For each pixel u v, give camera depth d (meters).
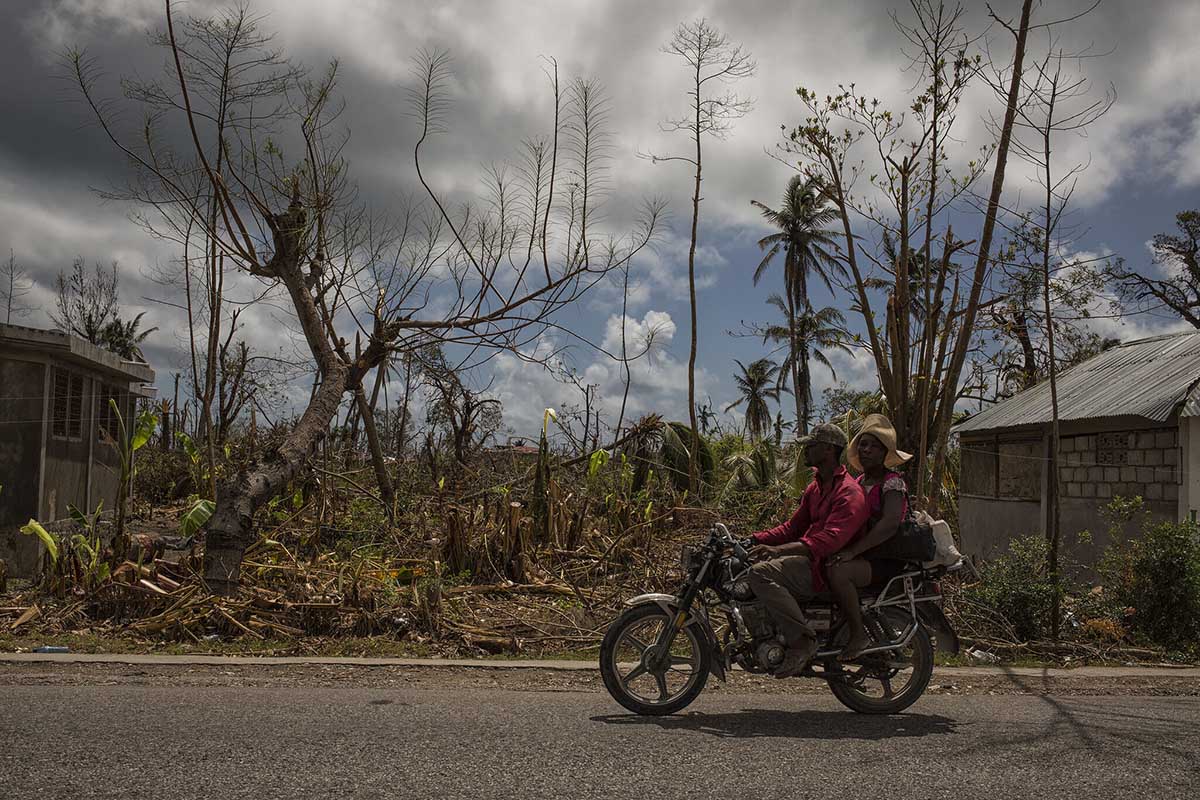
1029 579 9.57
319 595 9.35
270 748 4.46
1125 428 13.10
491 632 8.94
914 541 5.80
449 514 11.82
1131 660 8.86
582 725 5.23
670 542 14.23
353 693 6.27
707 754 4.59
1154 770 4.45
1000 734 5.22
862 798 3.92
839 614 5.81
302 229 11.98
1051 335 9.73
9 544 12.95
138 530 14.92
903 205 11.95
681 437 18.61
